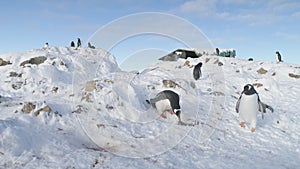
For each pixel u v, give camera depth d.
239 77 15.30
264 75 16.67
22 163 5.01
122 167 5.03
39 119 7.15
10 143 5.58
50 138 6.26
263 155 6.25
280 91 13.68
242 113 8.28
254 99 8.04
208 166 5.31
